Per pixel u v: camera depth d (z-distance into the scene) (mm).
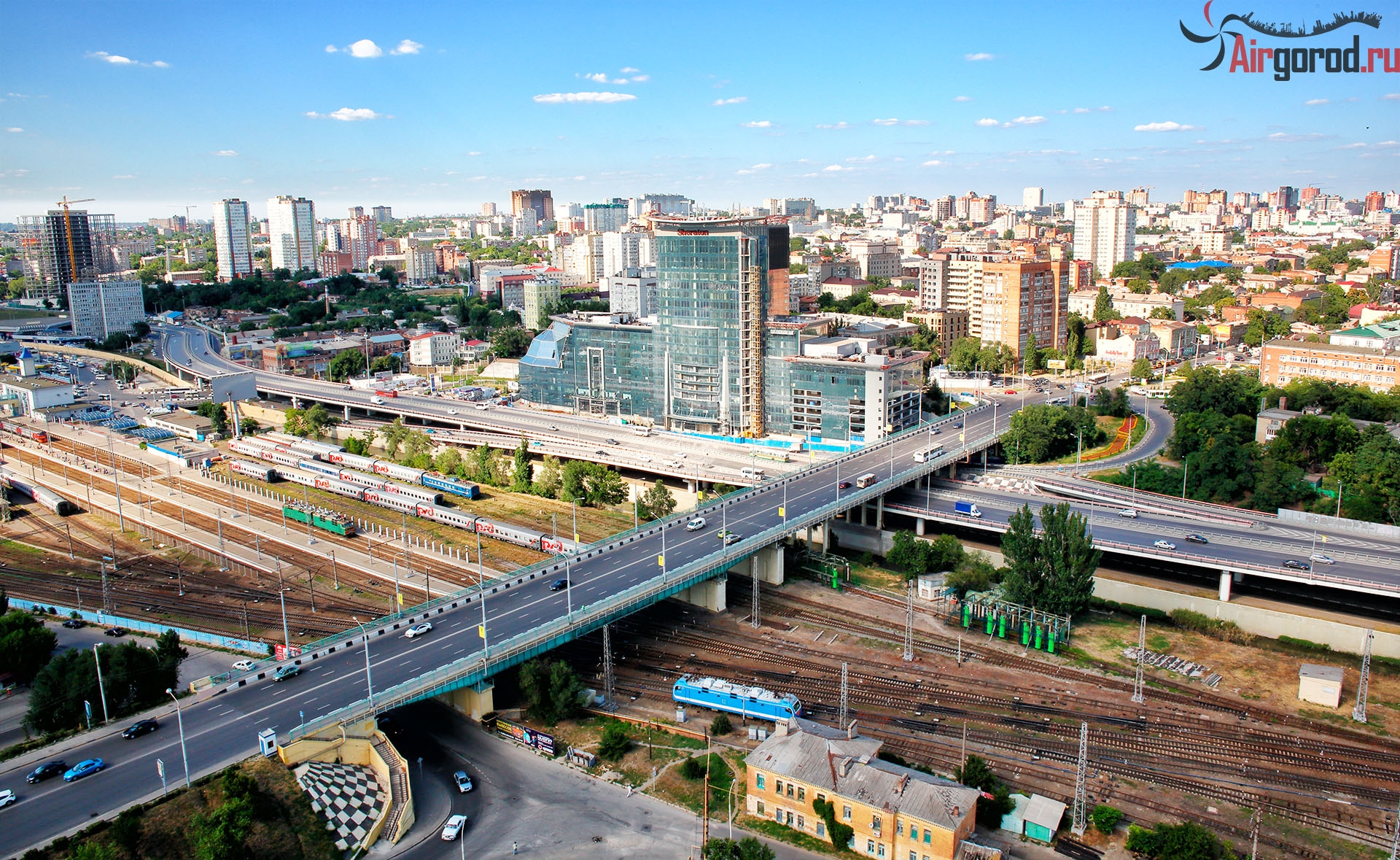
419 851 152750
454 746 184750
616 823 160625
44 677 182875
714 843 142125
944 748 184000
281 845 147750
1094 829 158125
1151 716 196375
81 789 156125
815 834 156125
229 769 153250
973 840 151875
